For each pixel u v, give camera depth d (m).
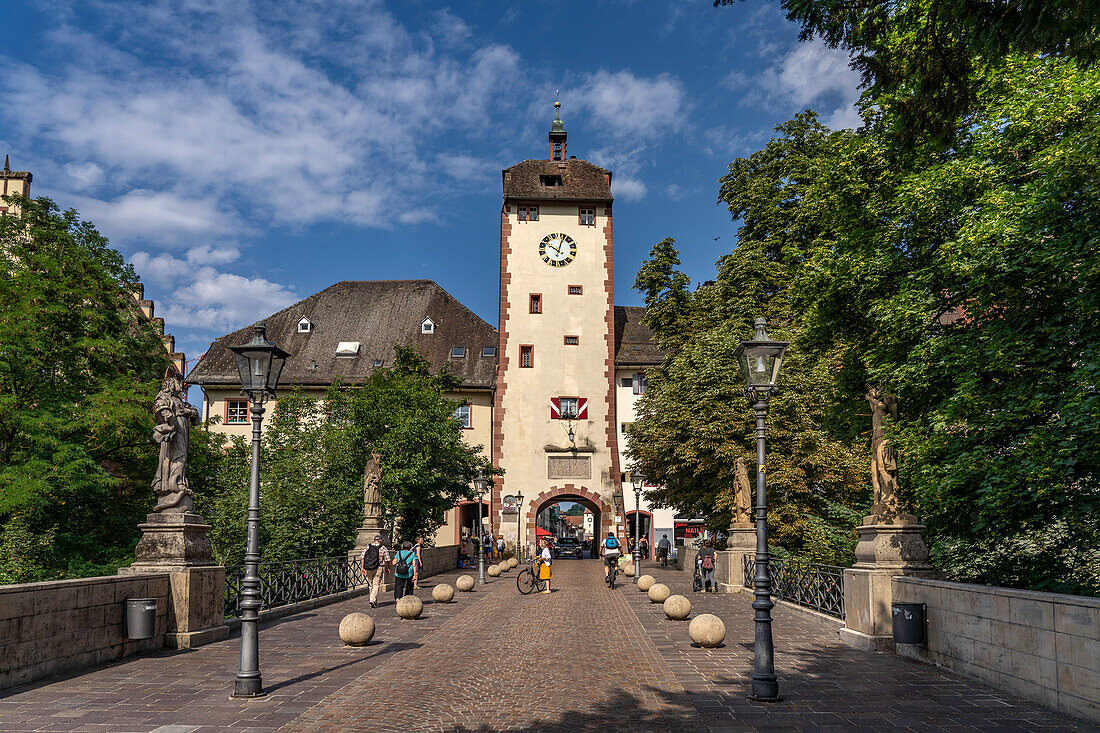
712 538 32.84
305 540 23.08
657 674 9.73
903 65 7.43
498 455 44.59
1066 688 7.57
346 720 7.28
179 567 11.59
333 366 47.62
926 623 10.55
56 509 23.02
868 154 15.30
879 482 12.57
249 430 45.41
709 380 27.44
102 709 7.63
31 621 8.84
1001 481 11.20
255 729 6.93
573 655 11.28
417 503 31.06
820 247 16.84
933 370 12.62
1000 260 11.63
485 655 11.27
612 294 46.41
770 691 8.19
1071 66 12.45
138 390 23.27
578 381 45.50
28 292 22.88
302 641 12.51
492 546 43.00
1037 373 11.37
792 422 26.41
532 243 46.59
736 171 33.91
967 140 13.85
